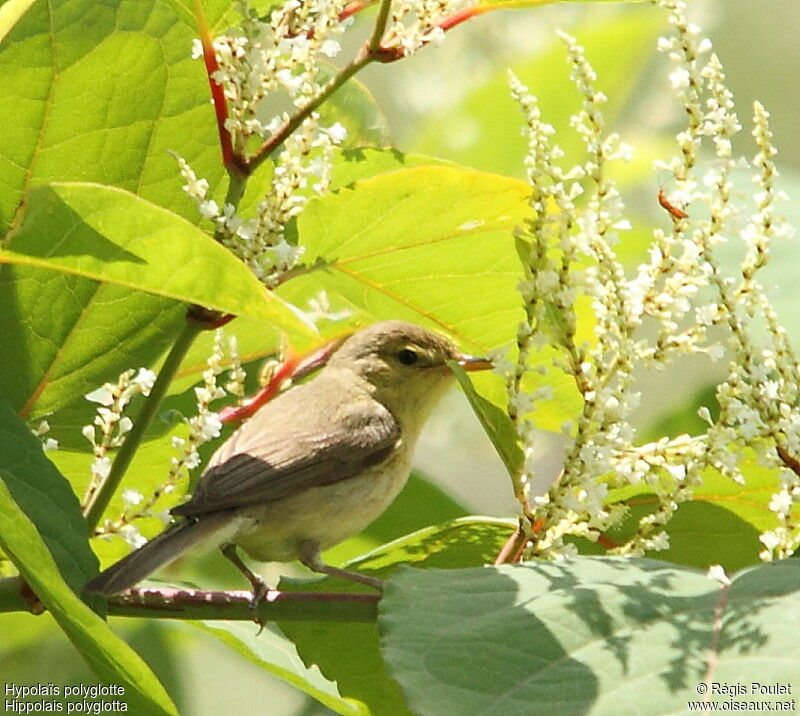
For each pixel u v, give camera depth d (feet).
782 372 23.93
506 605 21.03
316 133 29.78
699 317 23.99
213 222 27.63
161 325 28.32
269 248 25.48
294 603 25.18
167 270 21.36
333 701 27.89
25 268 27.32
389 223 28.55
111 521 26.40
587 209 24.20
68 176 27.66
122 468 26.25
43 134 27.22
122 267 21.59
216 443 33.86
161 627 46.96
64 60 26.86
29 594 25.08
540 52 44.21
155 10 27.07
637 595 21.01
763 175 23.77
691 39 23.75
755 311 24.30
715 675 19.34
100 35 26.94
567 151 45.34
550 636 20.31
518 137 44.88
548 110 44.83
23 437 24.35
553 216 23.72
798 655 19.31
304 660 28.07
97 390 27.45
